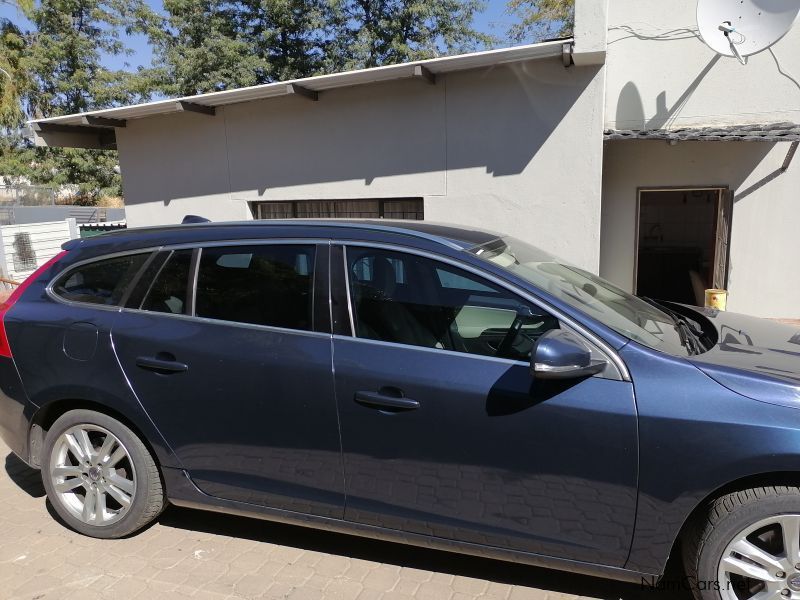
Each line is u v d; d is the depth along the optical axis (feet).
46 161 80.53
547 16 55.52
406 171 25.27
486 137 23.67
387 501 8.80
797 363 8.27
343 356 8.84
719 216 25.86
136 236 10.84
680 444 7.45
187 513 11.54
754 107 24.86
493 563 9.73
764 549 7.55
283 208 28.68
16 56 67.36
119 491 10.37
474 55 21.45
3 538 10.66
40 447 10.96
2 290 44.19
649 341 8.45
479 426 8.15
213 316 9.79
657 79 25.68
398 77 23.31
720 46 22.49
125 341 9.96
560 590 9.01
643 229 28.14
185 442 9.80
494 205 23.98
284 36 66.44
